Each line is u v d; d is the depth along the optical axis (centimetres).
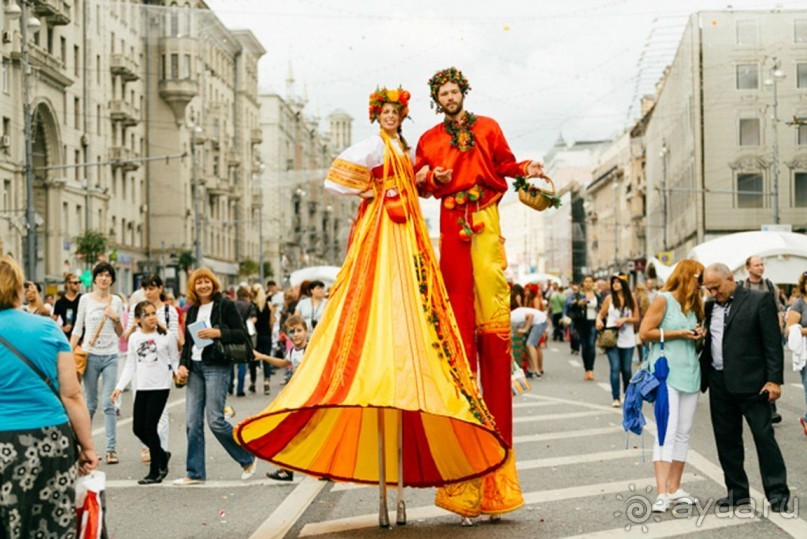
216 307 1018
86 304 1220
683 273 854
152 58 7344
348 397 689
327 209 14212
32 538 560
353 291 743
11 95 4828
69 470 572
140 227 7175
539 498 902
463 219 777
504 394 787
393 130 770
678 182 6353
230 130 9400
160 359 1040
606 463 1091
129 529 816
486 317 785
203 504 917
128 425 1541
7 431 557
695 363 855
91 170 5991
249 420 691
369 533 771
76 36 5738
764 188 5531
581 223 13300
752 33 5506
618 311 1666
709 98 5538
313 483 1019
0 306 575
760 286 1423
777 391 833
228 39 9044
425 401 691
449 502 782
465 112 785
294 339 1578
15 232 4891
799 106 5469
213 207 8806
